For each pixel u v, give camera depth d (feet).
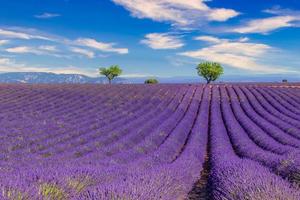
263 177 23.84
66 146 55.72
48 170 24.23
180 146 61.26
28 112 103.55
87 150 52.54
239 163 31.53
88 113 103.45
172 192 24.21
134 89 187.42
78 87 197.88
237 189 21.66
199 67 308.81
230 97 161.48
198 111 126.21
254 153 44.29
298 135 64.59
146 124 81.25
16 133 67.41
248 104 135.95
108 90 179.11
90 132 68.95
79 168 26.48
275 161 34.71
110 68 334.24
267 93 169.37
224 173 27.61
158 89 188.75
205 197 30.50
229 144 57.31
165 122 86.28
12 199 16.30
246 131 77.05
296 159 32.22
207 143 66.54
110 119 90.53
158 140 62.08
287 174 30.50
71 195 20.29
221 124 86.53
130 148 54.95
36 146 56.18
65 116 95.91
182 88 199.62
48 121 86.17
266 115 100.22
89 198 17.51
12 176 21.20
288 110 108.27
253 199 19.43
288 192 20.07
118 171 28.66
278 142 60.44
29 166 33.37
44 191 18.94
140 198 18.21
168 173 27.68
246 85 238.68
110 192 17.92
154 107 124.47
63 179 21.86
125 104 128.16
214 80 311.68
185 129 78.69
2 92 158.61
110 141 61.05
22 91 165.17
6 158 44.24
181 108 124.47
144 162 39.86
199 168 38.45
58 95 152.15
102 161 39.70
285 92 171.73
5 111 104.63
